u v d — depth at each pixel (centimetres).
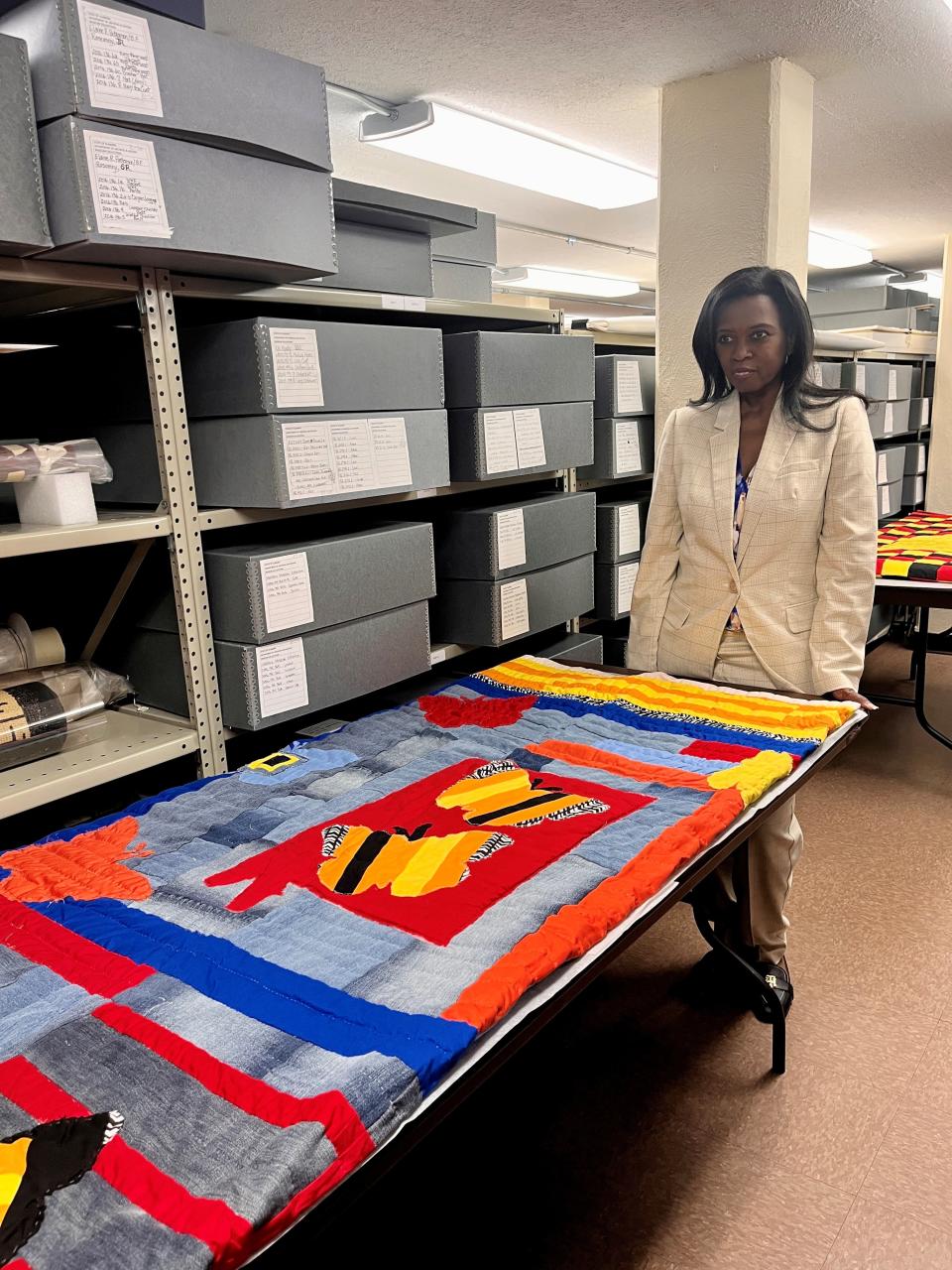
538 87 282
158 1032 87
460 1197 157
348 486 173
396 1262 145
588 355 239
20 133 118
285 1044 85
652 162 362
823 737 155
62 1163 71
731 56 262
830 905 244
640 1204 154
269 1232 67
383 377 179
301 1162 70
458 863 118
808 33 248
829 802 311
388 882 114
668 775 142
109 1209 67
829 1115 171
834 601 175
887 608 501
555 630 278
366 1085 77
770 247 277
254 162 141
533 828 127
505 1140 170
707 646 188
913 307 636
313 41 242
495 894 110
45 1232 65
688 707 172
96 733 169
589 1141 169
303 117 146
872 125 333
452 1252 146
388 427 180
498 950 98
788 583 180
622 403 264
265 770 155
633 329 291
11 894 117
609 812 131
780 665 180
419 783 145
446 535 223
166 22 126
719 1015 203
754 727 161
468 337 203
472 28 236
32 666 171
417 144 325
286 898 112
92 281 139
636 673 196
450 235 233
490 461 210
